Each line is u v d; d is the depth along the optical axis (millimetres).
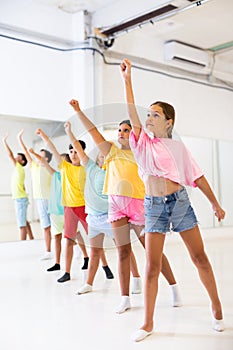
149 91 6000
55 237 3711
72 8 5125
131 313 2387
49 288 3029
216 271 3549
